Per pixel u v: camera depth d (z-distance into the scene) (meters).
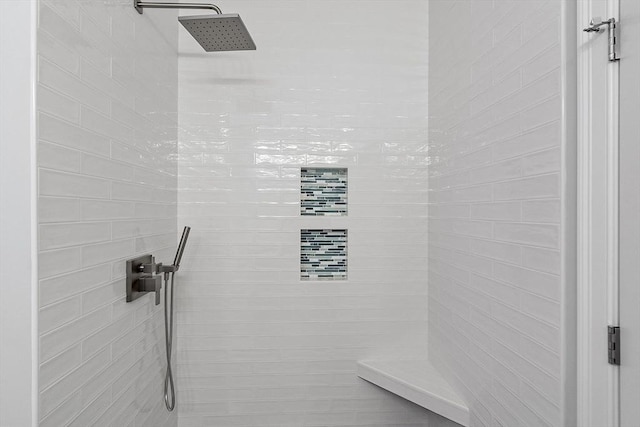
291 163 2.19
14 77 0.94
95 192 1.24
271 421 2.18
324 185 2.27
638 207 0.90
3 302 0.94
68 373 1.08
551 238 1.13
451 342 1.89
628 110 0.93
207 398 2.16
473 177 1.65
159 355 1.88
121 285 1.44
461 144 1.78
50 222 1.00
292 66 2.19
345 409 2.21
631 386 0.93
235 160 2.17
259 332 2.18
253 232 2.18
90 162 1.21
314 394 2.20
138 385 1.62
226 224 2.17
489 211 1.51
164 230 1.93
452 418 1.75
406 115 2.24
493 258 1.48
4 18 0.94
